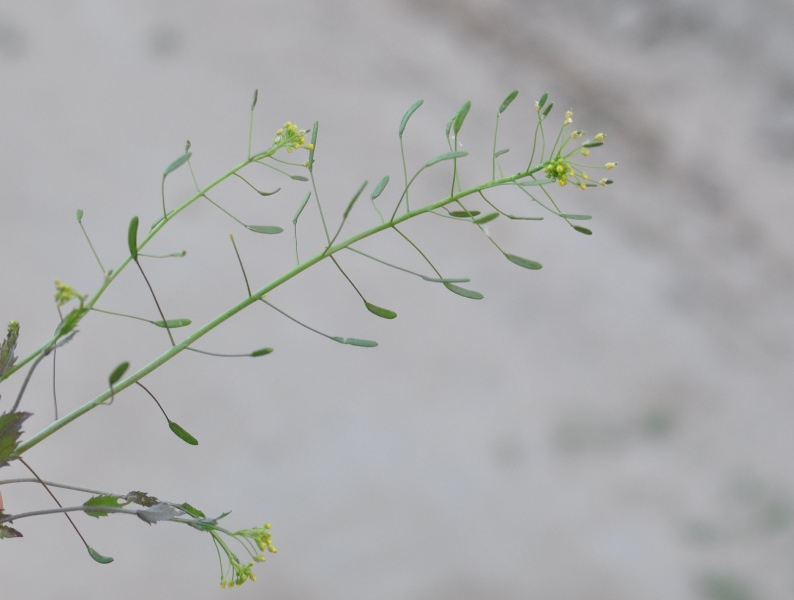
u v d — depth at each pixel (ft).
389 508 3.68
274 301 4.08
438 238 4.39
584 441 3.95
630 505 3.78
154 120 4.58
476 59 5.04
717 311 4.43
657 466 3.91
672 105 4.93
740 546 3.71
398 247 4.33
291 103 4.74
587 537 3.69
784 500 3.84
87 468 3.57
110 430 3.66
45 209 4.17
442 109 4.84
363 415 3.90
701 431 4.03
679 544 3.70
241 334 3.97
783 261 4.62
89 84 4.63
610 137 4.82
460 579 3.55
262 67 4.86
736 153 4.85
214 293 4.04
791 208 4.73
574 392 4.09
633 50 5.09
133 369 3.80
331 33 5.06
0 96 4.48
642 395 4.12
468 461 3.84
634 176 4.75
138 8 4.97
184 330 3.92
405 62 5.00
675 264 4.54
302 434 3.81
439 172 4.57
